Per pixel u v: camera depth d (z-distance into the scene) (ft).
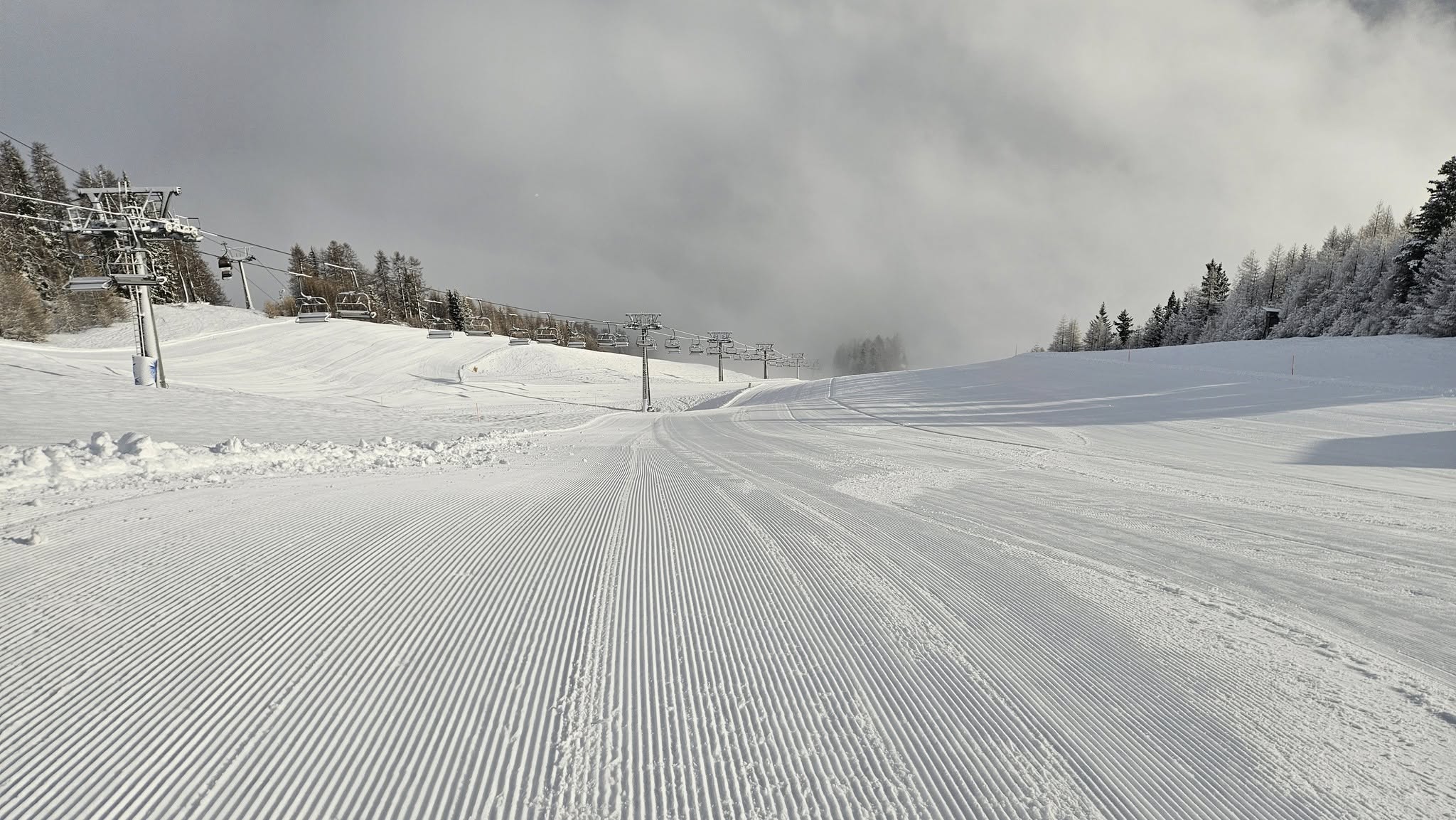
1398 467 42.96
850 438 67.00
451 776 7.64
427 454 41.34
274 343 217.56
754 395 167.94
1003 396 108.68
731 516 23.38
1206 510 26.58
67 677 9.54
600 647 11.35
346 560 15.60
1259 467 42.50
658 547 18.25
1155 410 81.35
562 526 20.45
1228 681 10.59
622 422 101.09
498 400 177.27
